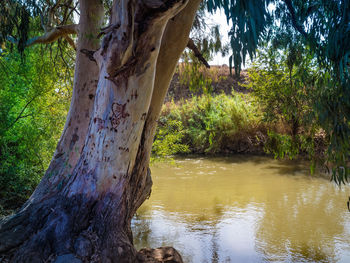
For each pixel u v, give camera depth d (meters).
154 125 3.93
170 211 7.34
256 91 11.72
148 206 7.72
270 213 7.11
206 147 14.68
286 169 11.23
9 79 6.68
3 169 6.23
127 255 3.28
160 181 10.11
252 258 4.98
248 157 13.58
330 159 4.11
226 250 5.26
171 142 9.02
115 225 3.39
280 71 10.39
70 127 4.77
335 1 3.35
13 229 3.42
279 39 4.50
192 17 3.61
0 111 6.34
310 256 5.05
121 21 3.01
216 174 10.86
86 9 4.75
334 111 3.93
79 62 4.80
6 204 5.92
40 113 7.02
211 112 14.71
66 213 3.37
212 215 7.03
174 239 5.74
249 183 9.64
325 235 5.87
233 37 3.13
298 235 5.88
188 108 15.57
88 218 3.35
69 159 4.62
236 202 7.95
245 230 6.17
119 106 3.32
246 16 2.98
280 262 4.83
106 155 3.40
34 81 6.86
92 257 3.10
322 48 3.73
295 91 7.25
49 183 4.41
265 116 12.11
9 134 6.48
